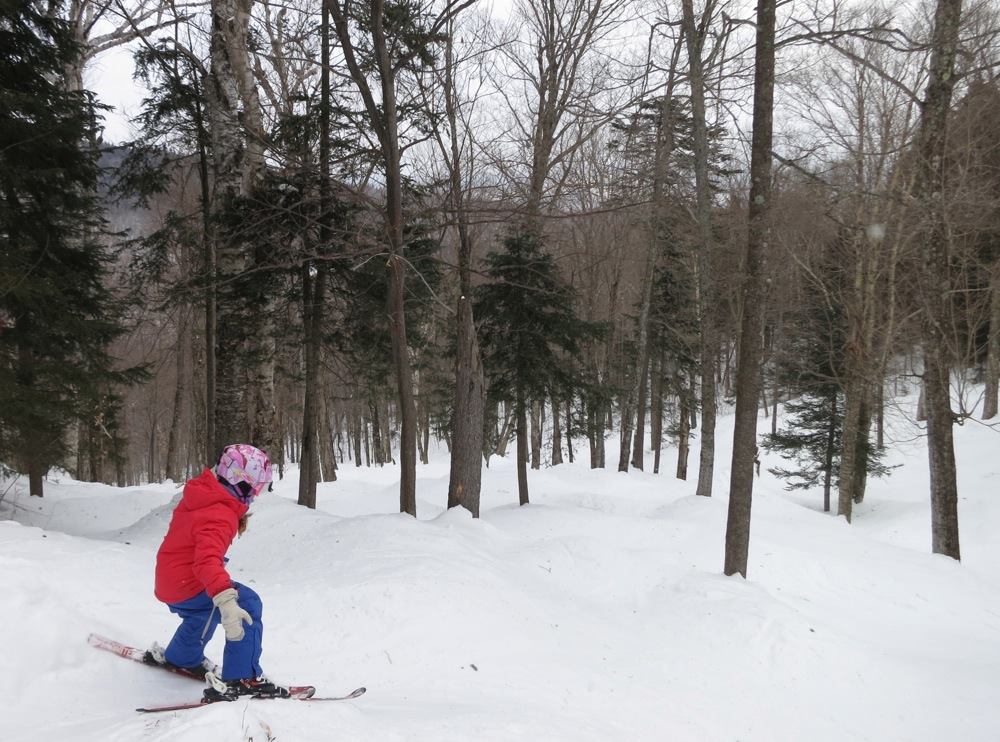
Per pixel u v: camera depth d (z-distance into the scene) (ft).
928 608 31.09
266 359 43.83
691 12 49.52
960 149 42.91
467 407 40.11
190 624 12.73
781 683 20.89
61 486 61.93
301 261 34.91
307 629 18.04
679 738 15.88
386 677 16.15
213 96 39.65
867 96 51.75
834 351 71.97
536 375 52.06
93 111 39.93
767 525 42.27
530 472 73.56
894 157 51.39
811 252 66.54
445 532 30.09
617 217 69.77
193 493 12.10
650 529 41.55
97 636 13.33
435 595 20.85
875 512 74.54
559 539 32.71
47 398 34.86
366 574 22.53
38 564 17.30
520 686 16.84
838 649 22.75
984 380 94.32
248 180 39.83
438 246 41.01
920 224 40.42
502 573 26.61
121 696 12.00
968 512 63.87
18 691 11.36
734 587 26.76
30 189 37.22
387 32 36.50
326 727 10.73
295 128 38.91
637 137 48.34
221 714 9.80
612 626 24.41
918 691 21.29
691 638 23.31
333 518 33.19
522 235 48.06
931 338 39.99
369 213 37.58
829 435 76.64
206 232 41.52
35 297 34.81
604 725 15.29
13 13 36.19
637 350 82.53
